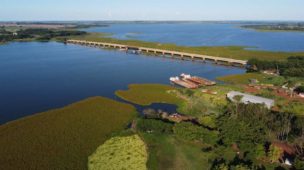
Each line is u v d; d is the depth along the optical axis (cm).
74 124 9931
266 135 8450
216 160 7412
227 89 13938
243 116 9319
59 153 7969
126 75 18138
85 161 7594
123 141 7750
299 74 16150
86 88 15000
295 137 8212
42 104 12438
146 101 12638
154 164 7288
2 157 7731
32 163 7475
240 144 7656
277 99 12194
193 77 16588
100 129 9525
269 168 7025
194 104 11644
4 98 13238
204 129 8338
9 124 9938
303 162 6756
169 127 8962
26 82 16188
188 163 7369
